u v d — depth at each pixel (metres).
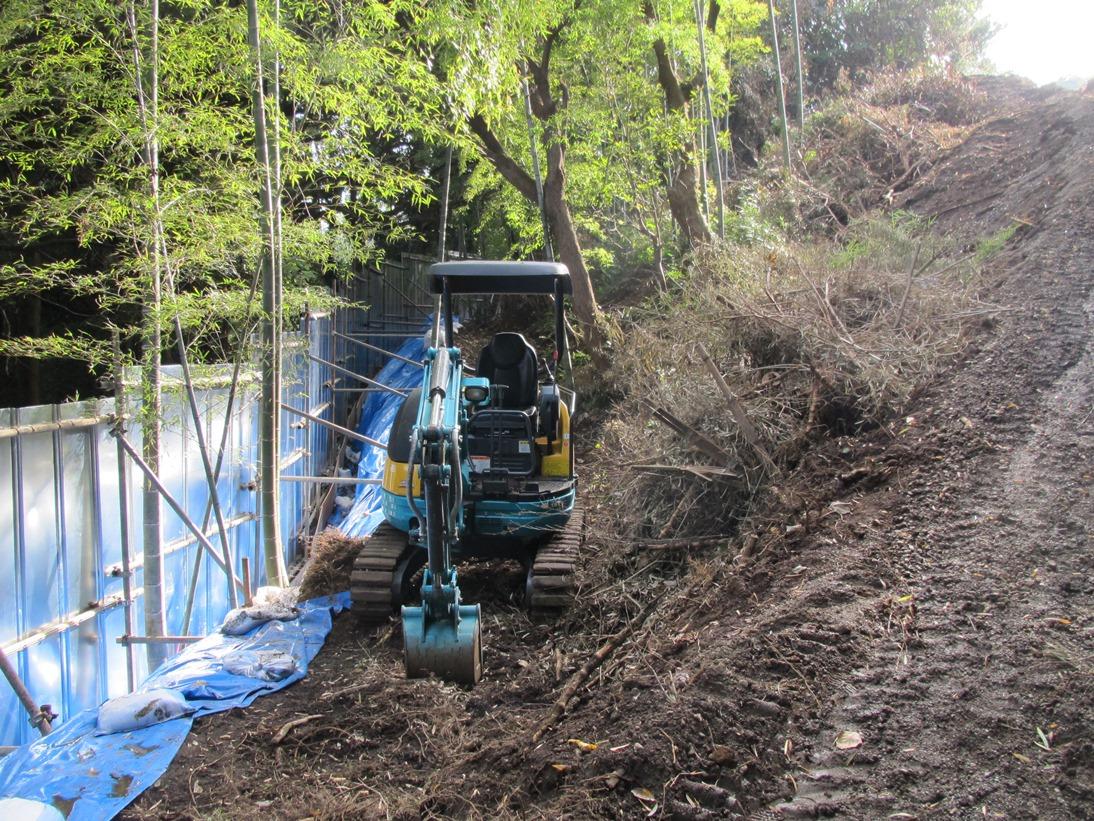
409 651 4.39
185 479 7.24
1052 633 3.69
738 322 7.39
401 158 13.79
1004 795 2.99
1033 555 4.26
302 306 9.11
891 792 3.12
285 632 5.75
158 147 5.36
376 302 17.22
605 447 8.96
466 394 4.97
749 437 6.22
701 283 9.09
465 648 4.39
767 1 18.47
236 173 5.69
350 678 5.07
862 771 3.25
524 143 11.23
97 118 5.25
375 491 10.77
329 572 6.58
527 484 6.09
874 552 4.68
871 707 3.55
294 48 5.63
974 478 5.07
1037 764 3.07
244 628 5.79
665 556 6.09
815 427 6.29
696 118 10.81
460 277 6.44
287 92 7.15
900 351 6.45
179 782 3.98
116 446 6.19
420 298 19.52
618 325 10.81
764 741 3.51
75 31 5.31
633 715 3.86
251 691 4.87
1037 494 4.73
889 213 12.81
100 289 5.71
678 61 12.73
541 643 5.46
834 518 5.21
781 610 4.37
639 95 10.95
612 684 4.42
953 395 5.98
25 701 4.72
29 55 5.53
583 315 10.83
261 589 6.47
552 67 11.20
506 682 4.86
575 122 10.48
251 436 8.69
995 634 3.80
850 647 3.95
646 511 6.62
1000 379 5.97
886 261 8.07
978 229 10.11
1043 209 9.20
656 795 3.33
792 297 7.49
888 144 15.33
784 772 3.35
